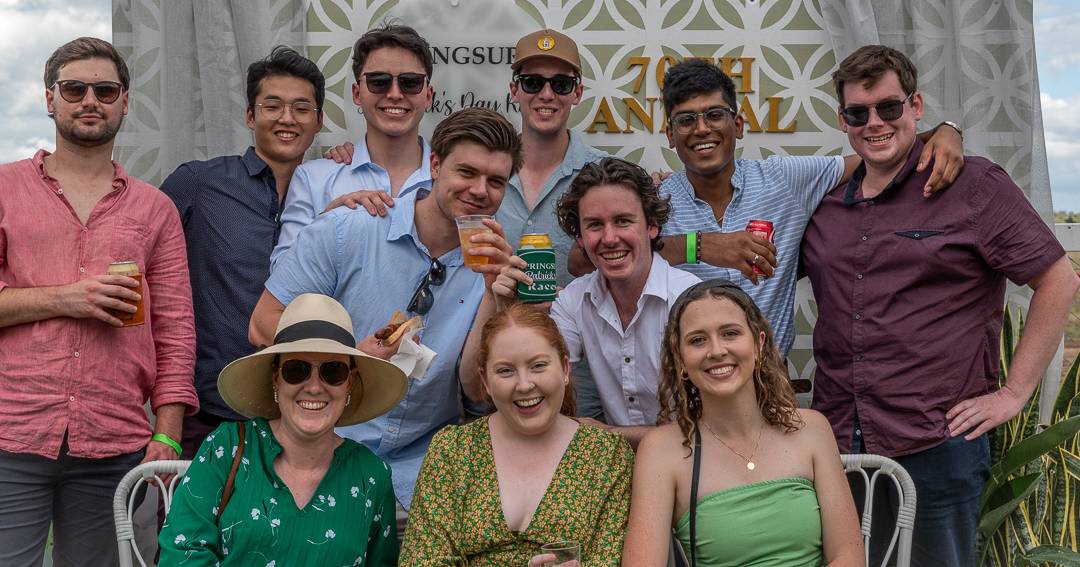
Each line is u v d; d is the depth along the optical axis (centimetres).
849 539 307
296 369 306
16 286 364
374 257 360
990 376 382
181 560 294
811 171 408
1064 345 482
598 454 315
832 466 314
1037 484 393
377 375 333
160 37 472
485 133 339
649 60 472
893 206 382
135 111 472
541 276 338
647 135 474
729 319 309
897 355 374
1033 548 391
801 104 472
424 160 437
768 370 316
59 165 374
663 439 320
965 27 463
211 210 418
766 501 307
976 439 370
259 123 425
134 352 374
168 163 472
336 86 475
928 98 469
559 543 266
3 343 362
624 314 363
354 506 312
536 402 308
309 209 419
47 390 359
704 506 308
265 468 309
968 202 371
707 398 316
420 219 361
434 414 368
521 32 473
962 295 374
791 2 470
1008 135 467
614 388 369
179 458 388
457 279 365
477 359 324
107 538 376
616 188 344
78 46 367
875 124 375
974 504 372
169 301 388
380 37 416
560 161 443
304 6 471
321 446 314
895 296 376
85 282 353
